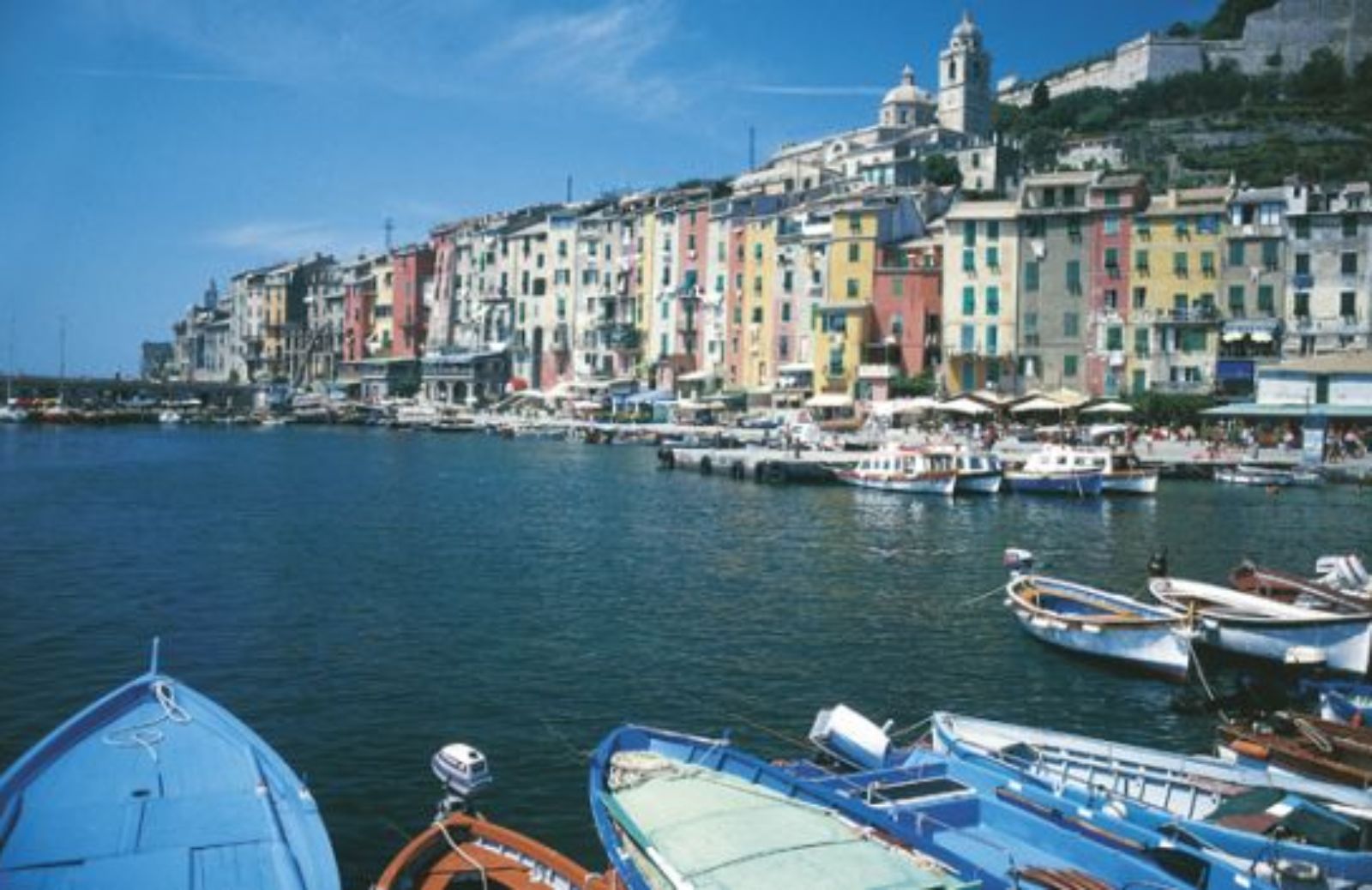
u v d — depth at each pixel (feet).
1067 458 234.79
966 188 525.34
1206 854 50.39
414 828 62.69
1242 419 297.74
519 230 528.22
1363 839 53.93
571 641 102.47
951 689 90.22
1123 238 329.31
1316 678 90.63
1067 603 108.17
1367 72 590.96
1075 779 62.28
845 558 151.12
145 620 108.68
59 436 446.60
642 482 261.03
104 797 52.90
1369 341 304.91
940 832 55.47
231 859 47.42
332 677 89.92
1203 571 144.66
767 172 582.35
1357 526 187.83
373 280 620.90
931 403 315.17
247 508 201.26
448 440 427.74
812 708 84.74
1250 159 521.65
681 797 52.29
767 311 411.34
